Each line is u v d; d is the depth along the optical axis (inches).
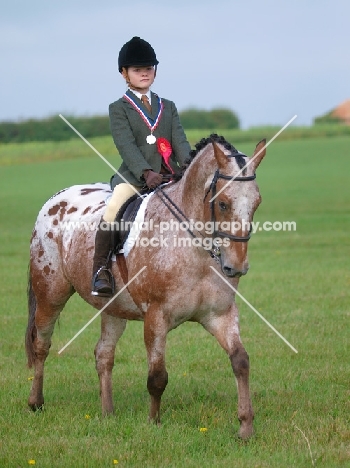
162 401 429.1
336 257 980.6
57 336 605.9
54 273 436.8
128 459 337.7
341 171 2438.5
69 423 392.5
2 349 569.3
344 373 479.2
